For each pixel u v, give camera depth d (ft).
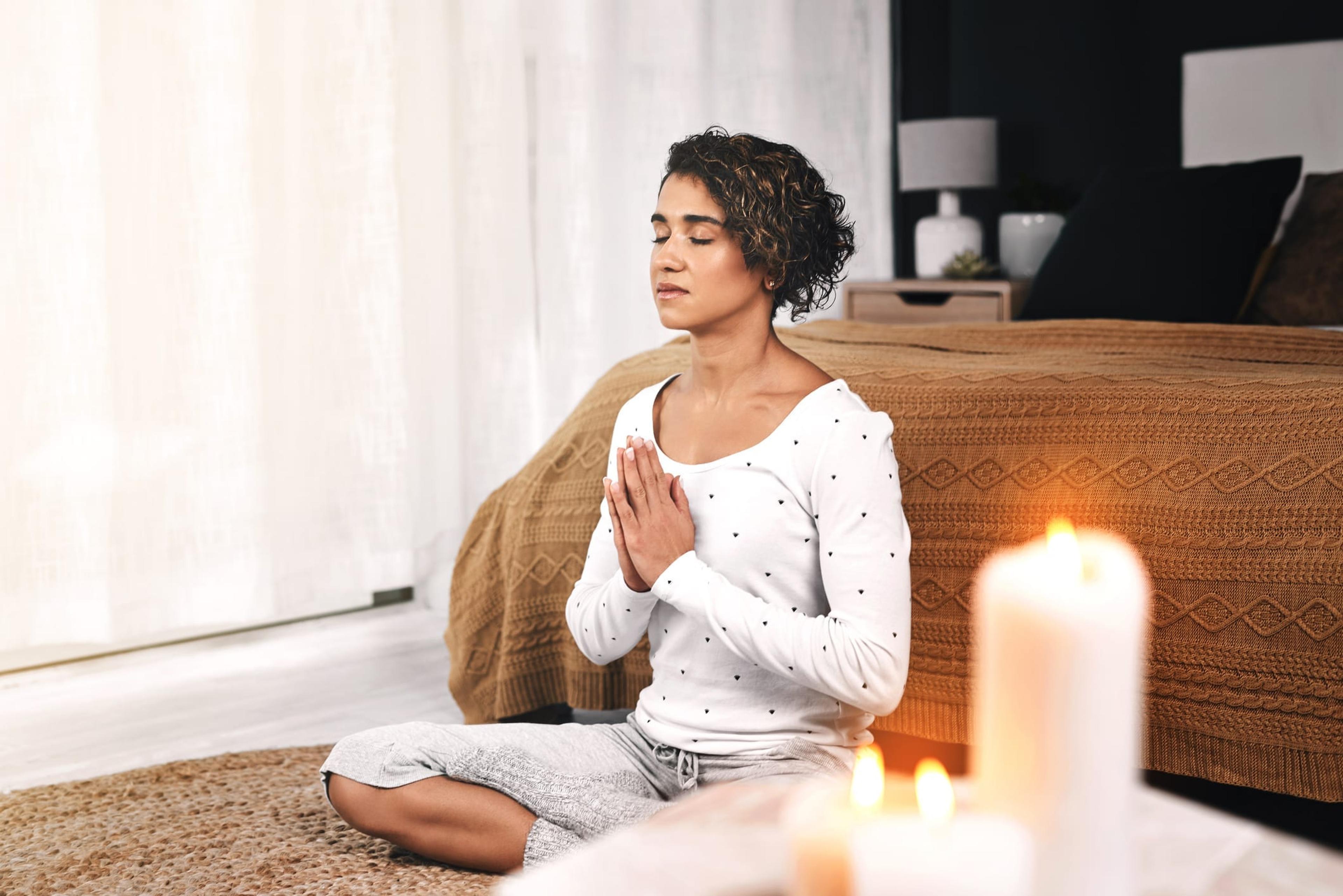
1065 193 13.47
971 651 4.89
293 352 8.80
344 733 6.80
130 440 8.11
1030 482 4.90
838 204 4.08
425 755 4.13
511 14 9.93
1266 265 10.31
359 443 9.19
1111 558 1.12
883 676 3.59
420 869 4.52
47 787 5.77
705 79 12.03
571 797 3.90
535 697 6.30
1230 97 11.84
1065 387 5.16
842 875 1.10
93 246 7.83
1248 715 4.30
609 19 11.00
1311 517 4.29
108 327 7.95
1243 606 4.33
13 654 8.21
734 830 1.48
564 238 10.66
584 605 4.26
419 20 9.31
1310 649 4.19
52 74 7.67
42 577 7.86
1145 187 10.27
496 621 6.60
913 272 14.47
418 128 9.36
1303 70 11.41
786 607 3.87
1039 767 1.06
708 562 3.90
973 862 0.98
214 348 8.36
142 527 8.18
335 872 4.58
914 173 13.10
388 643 8.66
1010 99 13.82
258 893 4.42
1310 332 6.74
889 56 13.83
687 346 6.75
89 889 4.56
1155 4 12.66
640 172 11.59
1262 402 4.64
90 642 8.02
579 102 10.66
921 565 5.04
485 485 10.03
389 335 9.22
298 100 8.71
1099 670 1.04
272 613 8.73
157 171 8.11
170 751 6.53
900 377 5.66
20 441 7.74
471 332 9.90
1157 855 1.42
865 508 3.69
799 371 4.01
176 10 8.10
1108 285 9.97
